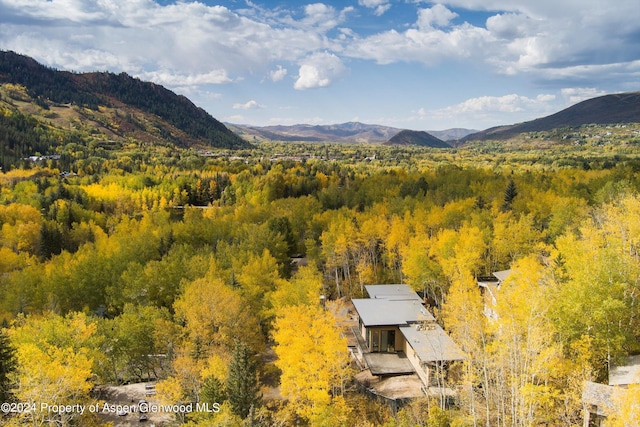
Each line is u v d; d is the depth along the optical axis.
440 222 75.88
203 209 145.88
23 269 76.38
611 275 32.25
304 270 59.09
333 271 80.94
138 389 44.03
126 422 37.84
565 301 31.45
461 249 54.75
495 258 63.69
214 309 44.47
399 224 71.19
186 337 45.16
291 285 52.81
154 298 61.94
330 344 34.66
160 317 49.50
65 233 103.25
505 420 28.25
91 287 64.81
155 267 62.81
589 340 28.94
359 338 48.50
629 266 33.56
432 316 46.56
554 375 28.05
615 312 30.45
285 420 34.50
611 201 69.75
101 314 63.16
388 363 42.81
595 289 31.23
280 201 123.56
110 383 46.62
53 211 119.00
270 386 43.81
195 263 64.62
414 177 150.25
